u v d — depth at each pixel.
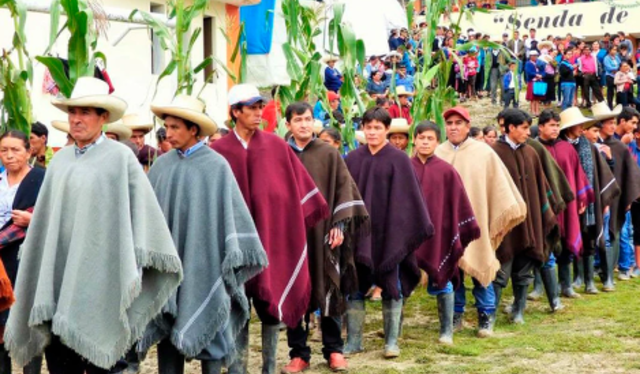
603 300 11.13
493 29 33.47
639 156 12.70
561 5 33.38
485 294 9.13
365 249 8.00
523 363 7.93
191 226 6.21
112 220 5.82
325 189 7.56
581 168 10.79
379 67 20.14
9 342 5.88
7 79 8.09
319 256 7.46
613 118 11.91
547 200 9.74
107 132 8.67
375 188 8.23
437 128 8.73
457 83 26.41
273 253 6.87
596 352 8.30
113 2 15.77
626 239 12.78
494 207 9.12
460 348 8.48
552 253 10.34
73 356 6.28
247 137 7.03
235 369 6.90
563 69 24.83
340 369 7.69
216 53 18.38
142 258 5.71
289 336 7.72
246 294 6.77
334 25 10.23
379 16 23.53
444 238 8.63
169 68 8.88
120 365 6.43
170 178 6.36
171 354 6.42
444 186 8.66
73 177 5.88
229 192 6.27
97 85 6.00
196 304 6.16
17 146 6.65
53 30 8.03
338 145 9.53
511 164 9.55
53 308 5.77
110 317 5.78
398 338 9.03
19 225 6.46
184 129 6.36
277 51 19.19
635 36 32.88
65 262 5.84
